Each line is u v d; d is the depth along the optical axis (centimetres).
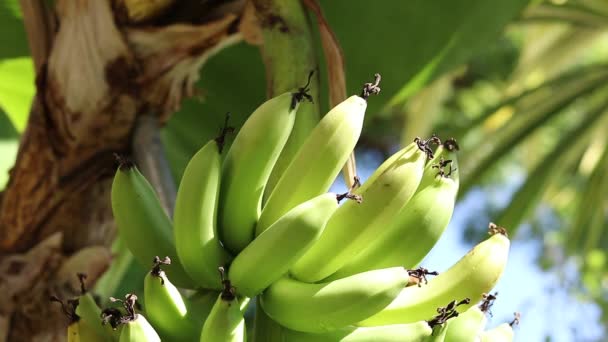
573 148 312
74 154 226
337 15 243
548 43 354
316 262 190
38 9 228
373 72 248
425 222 191
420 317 192
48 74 226
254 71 253
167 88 226
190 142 264
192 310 191
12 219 227
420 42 245
